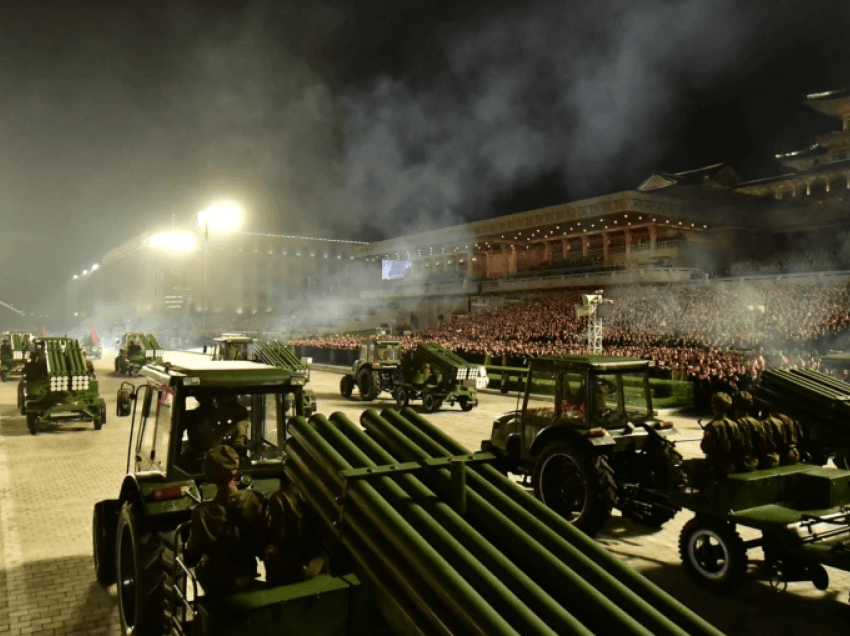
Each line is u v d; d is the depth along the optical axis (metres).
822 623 5.57
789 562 6.03
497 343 33.81
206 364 5.38
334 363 39.59
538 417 8.76
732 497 6.08
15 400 21.72
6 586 6.33
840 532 5.69
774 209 47.72
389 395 24.05
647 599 2.57
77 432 15.47
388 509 2.77
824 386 6.91
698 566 6.43
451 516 2.86
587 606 2.46
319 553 3.39
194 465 4.83
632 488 7.98
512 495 3.15
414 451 3.34
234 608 3.00
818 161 49.78
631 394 8.97
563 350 30.08
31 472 11.33
